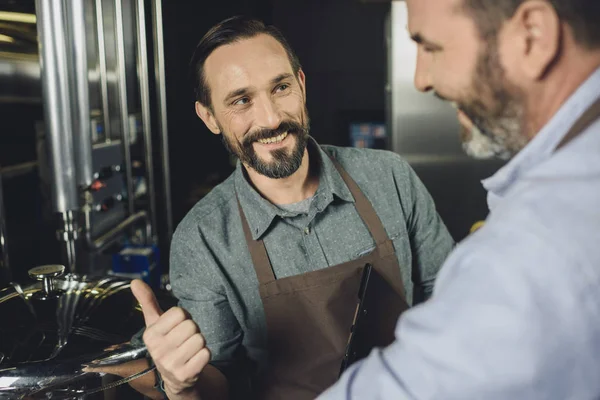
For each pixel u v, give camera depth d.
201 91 1.40
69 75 1.85
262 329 1.46
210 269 1.44
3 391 1.09
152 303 1.11
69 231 1.74
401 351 0.65
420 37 0.71
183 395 1.21
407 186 1.57
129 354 1.17
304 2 4.47
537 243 0.60
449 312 0.62
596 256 0.58
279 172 1.35
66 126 1.68
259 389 1.46
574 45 0.64
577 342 0.58
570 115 0.66
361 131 4.51
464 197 2.98
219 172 4.21
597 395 0.60
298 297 1.41
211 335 1.44
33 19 2.26
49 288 1.30
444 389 0.61
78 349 1.15
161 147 2.65
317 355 1.42
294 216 1.44
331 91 4.59
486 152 0.75
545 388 0.60
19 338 1.18
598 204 0.60
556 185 0.62
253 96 1.31
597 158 0.62
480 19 0.66
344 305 1.42
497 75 0.67
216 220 1.47
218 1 3.96
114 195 2.55
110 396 1.19
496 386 0.60
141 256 2.25
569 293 0.58
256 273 1.43
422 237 1.60
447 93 0.72
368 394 0.65
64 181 1.71
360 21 4.46
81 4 1.91
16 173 2.45
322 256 1.46
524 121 0.69
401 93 2.93
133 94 3.06
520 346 0.59
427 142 2.96
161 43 2.56
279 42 1.35
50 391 1.10
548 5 0.63
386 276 1.47
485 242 0.63
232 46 1.32
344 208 1.49
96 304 1.29
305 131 1.38
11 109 2.39
